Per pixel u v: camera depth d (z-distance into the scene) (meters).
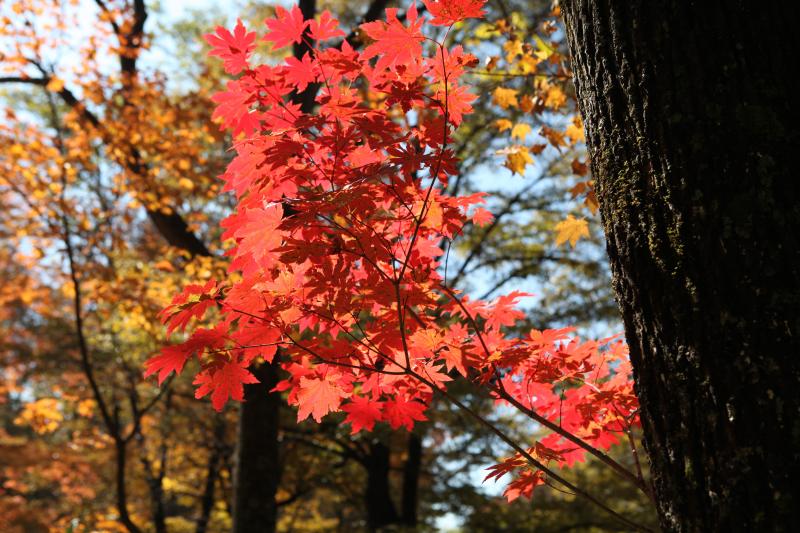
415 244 2.70
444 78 2.32
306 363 2.58
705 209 1.71
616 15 1.94
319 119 2.29
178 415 15.52
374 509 15.17
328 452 15.66
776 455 1.54
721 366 1.63
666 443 1.74
